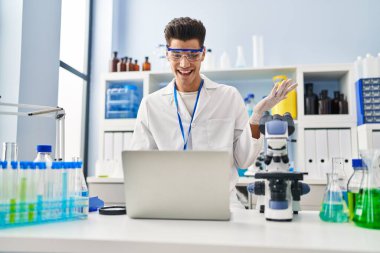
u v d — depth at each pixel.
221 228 0.90
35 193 0.97
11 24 2.31
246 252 0.71
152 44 3.47
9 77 2.29
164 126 1.87
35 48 2.45
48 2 2.61
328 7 3.17
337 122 2.67
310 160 2.68
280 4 3.25
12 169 0.94
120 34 3.54
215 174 0.99
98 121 3.47
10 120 2.25
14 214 0.93
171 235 0.81
